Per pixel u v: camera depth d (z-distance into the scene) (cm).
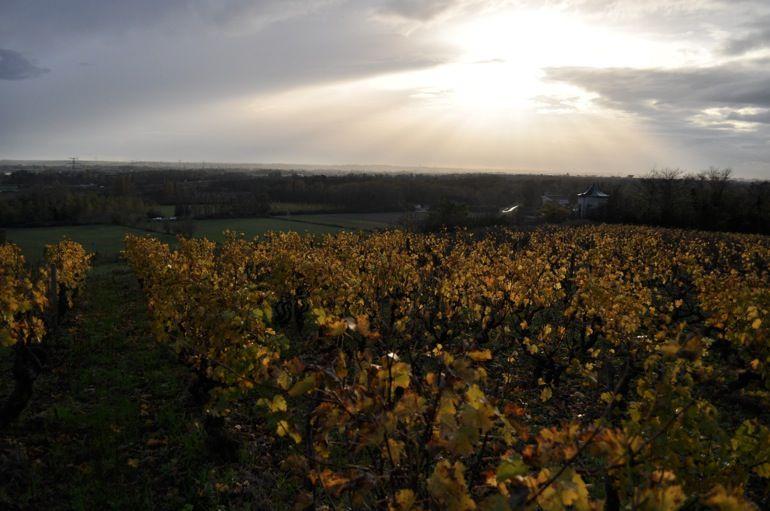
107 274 2902
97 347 1298
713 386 870
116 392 990
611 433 263
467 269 1405
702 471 383
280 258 1432
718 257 3053
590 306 1036
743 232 5400
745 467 391
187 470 700
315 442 334
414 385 317
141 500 632
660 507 224
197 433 800
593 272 1692
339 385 293
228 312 613
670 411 365
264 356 531
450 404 257
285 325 1523
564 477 228
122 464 712
